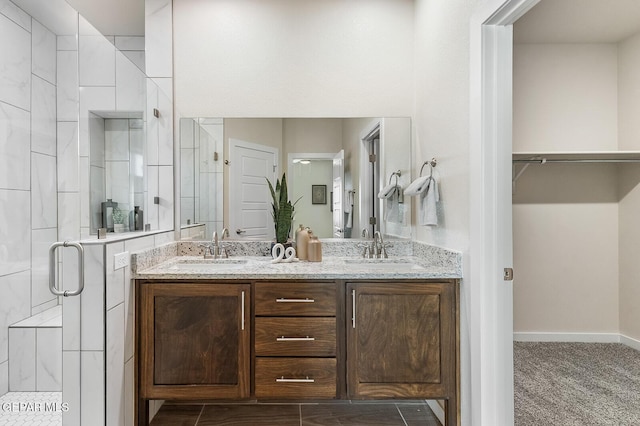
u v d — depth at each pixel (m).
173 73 2.51
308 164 2.55
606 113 3.24
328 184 2.55
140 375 1.88
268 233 2.55
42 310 2.43
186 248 2.50
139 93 2.33
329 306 1.89
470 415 1.75
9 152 2.26
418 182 2.14
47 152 2.61
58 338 2.19
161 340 1.88
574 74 3.25
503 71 1.63
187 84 2.51
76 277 1.60
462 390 1.84
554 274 3.24
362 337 1.88
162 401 2.23
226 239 2.52
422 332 1.88
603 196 3.22
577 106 3.24
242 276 1.88
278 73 2.53
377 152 2.55
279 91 2.54
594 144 3.24
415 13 2.51
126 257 1.80
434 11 2.17
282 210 2.49
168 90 2.50
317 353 1.89
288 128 2.54
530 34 3.06
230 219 2.52
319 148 2.55
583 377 2.50
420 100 2.43
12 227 2.24
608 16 2.75
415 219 2.54
